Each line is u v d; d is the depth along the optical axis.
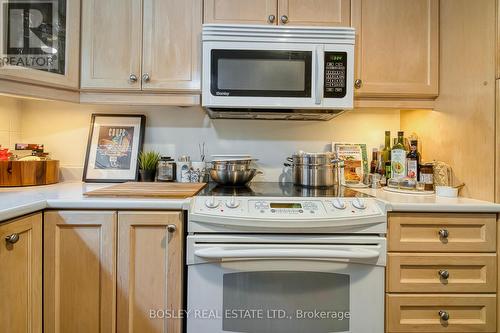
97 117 1.62
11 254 0.86
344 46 1.27
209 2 1.32
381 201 1.08
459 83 1.26
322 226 1.00
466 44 1.22
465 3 1.23
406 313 1.07
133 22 1.32
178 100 1.36
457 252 1.08
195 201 1.06
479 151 1.17
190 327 1.02
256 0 1.32
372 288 1.04
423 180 1.37
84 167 1.58
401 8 1.36
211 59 1.25
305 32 1.26
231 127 1.67
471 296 1.07
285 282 1.04
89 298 1.02
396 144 1.52
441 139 1.37
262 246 1.01
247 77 1.26
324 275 1.04
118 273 1.02
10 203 0.92
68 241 1.01
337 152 1.64
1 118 1.47
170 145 1.65
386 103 1.40
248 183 1.56
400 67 1.36
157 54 1.32
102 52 1.31
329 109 1.34
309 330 1.05
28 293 0.93
